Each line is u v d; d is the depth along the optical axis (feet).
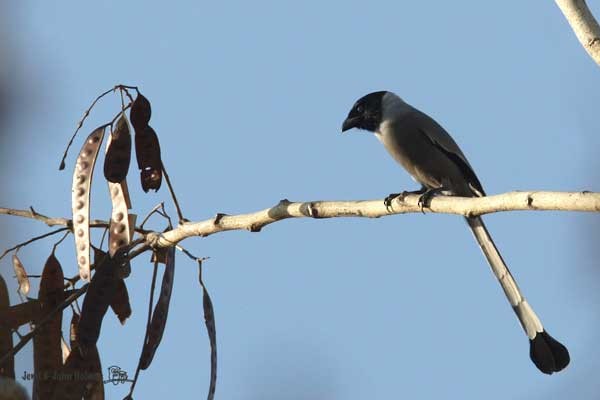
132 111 31.89
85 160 31.53
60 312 31.99
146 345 30.81
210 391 31.42
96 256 33.40
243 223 31.78
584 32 28.14
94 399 31.89
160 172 32.37
